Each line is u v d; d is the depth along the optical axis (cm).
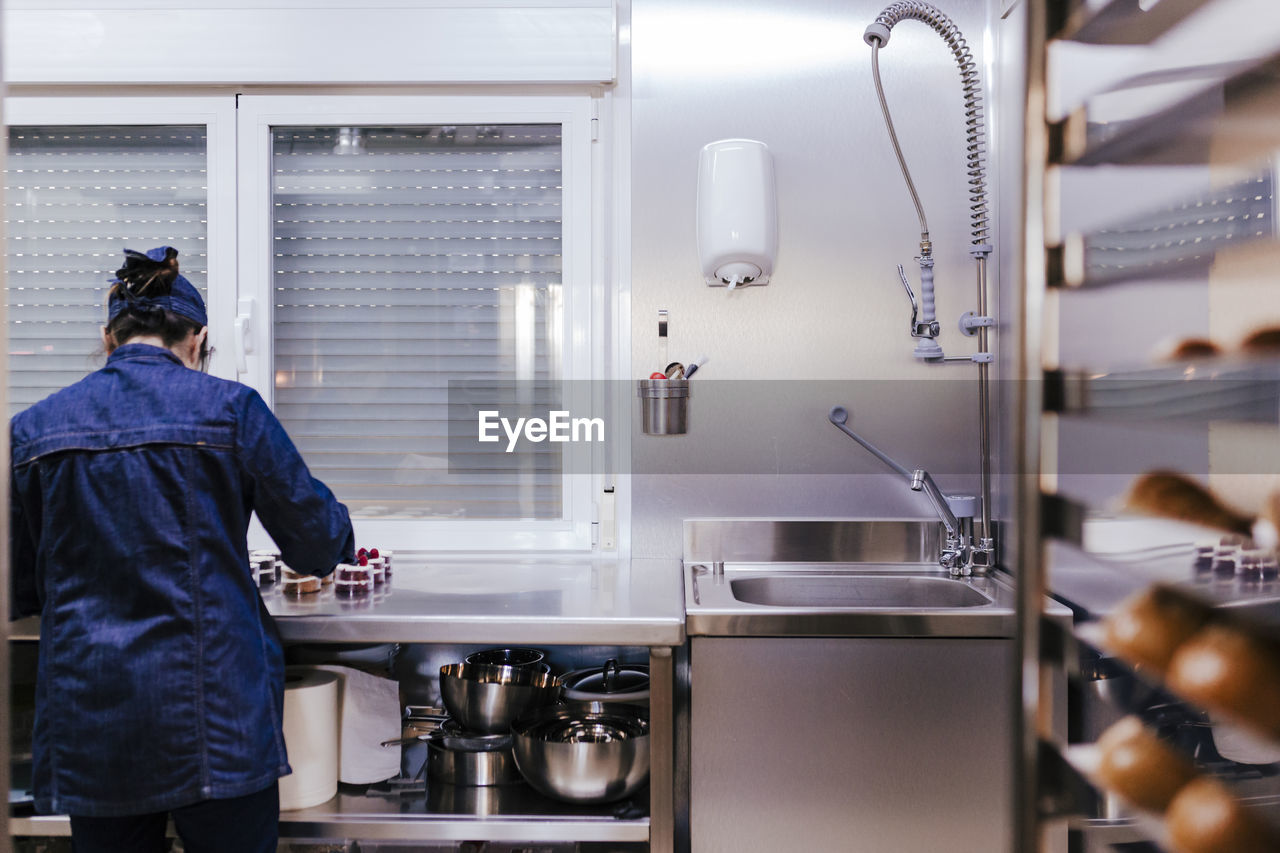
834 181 227
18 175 229
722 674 177
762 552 227
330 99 226
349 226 231
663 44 228
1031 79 44
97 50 221
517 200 231
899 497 227
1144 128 41
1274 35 37
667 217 228
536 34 223
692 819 178
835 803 177
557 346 232
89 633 141
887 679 177
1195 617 40
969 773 176
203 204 230
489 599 186
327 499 161
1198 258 39
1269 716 36
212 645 144
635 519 230
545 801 183
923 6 202
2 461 53
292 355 232
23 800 179
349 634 171
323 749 179
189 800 141
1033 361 44
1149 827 40
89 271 229
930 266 212
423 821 172
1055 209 44
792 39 227
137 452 143
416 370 232
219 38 222
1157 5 40
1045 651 44
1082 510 43
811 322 228
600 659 223
